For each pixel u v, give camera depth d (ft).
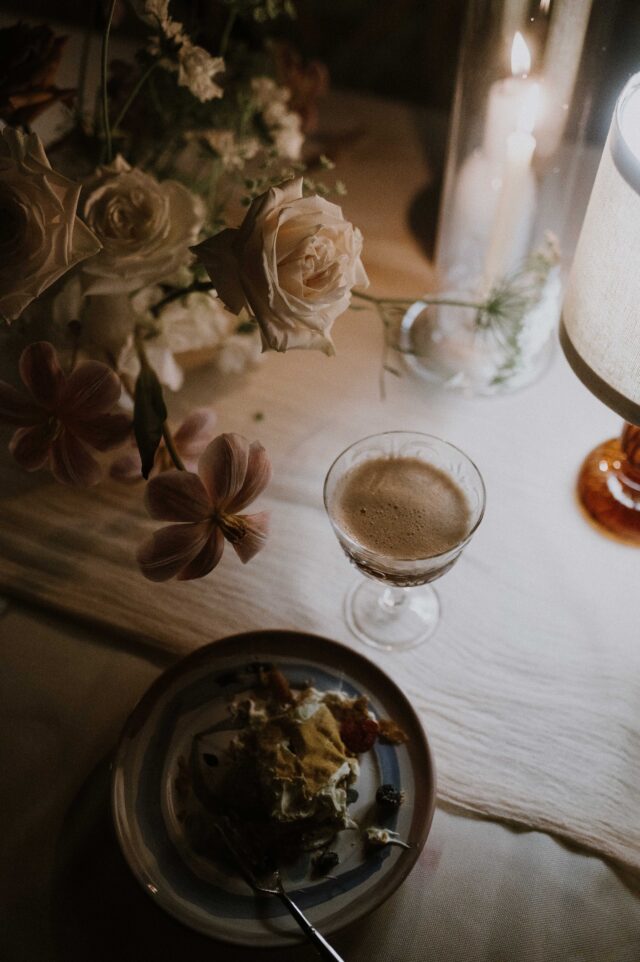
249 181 2.27
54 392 1.98
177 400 2.59
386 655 2.21
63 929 1.87
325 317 1.88
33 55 2.12
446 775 2.05
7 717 2.10
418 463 2.17
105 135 2.16
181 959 1.84
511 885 1.93
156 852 1.86
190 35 2.39
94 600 2.24
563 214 2.60
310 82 2.69
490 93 2.32
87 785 2.02
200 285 2.15
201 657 2.05
